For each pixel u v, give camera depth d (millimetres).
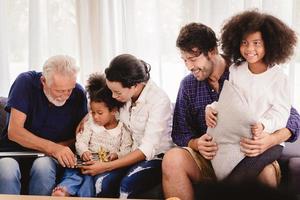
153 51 2559
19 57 2709
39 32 2613
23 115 2014
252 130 1699
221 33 1952
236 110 1716
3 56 2672
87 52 2598
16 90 2037
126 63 1903
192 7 2449
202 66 1870
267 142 1708
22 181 1967
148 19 2535
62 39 2645
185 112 2010
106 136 2039
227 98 1751
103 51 2562
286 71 2311
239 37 1849
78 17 2570
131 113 2021
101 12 2531
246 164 1683
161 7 2496
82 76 2609
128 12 2506
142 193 1870
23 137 1987
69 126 2131
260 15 1832
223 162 1743
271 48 1792
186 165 1775
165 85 2551
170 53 2525
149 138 1959
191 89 1987
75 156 2016
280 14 2342
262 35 1788
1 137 2131
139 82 1938
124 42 2523
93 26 2557
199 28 1869
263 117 1775
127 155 1940
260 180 523
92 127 2057
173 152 1806
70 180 1881
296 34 1940
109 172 1911
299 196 515
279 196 504
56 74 1952
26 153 2002
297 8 2295
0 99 2334
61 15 2619
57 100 2027
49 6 2607
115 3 2525
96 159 1976
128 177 1843
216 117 1771
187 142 1943
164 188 1777
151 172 1901
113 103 2016
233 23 1871
